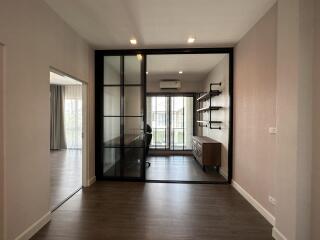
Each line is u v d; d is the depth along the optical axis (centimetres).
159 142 805
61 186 405
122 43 400
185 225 267
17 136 215
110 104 449
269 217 275
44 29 260
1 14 193
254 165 321
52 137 849
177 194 371
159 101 807
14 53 210
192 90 786
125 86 445
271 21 271
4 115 199
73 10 280
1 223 197
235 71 409
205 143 518
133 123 446
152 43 399
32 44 237
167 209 311
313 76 202
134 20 307
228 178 430
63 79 741
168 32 350
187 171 528
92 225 265
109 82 447
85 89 404
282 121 231
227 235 246
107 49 433
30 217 237
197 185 420
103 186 409
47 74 267
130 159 449
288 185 219
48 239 235
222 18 301
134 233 248
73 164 589
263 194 293
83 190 388
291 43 215
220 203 334
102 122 449
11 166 207
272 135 269
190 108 801
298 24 204
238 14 290
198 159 588
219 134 530
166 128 805
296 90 207
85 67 391
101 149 449
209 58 503
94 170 443
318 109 196
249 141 340
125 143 449
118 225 265
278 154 238
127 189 394
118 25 324
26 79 228
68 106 872
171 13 287
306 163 204
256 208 312
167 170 538
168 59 512
